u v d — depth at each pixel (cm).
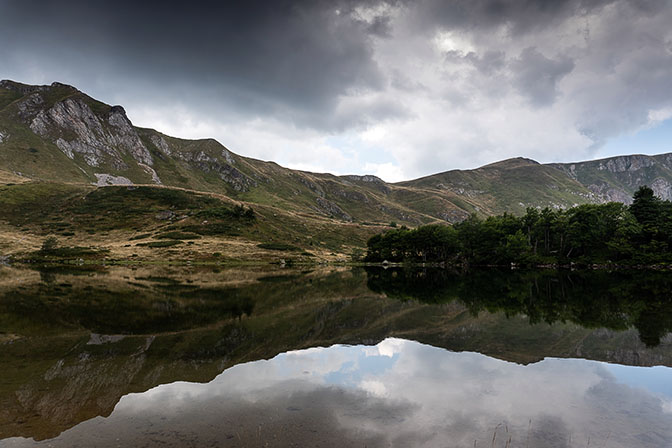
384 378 1195
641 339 1808
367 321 2352
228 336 1895
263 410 912
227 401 975
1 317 2373
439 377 1211
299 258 13325
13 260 9806
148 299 3409
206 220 16488
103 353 1526
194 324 2227
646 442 770
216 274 7612
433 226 12162
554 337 1856
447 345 1697
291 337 1880
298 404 956
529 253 10050
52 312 2586
